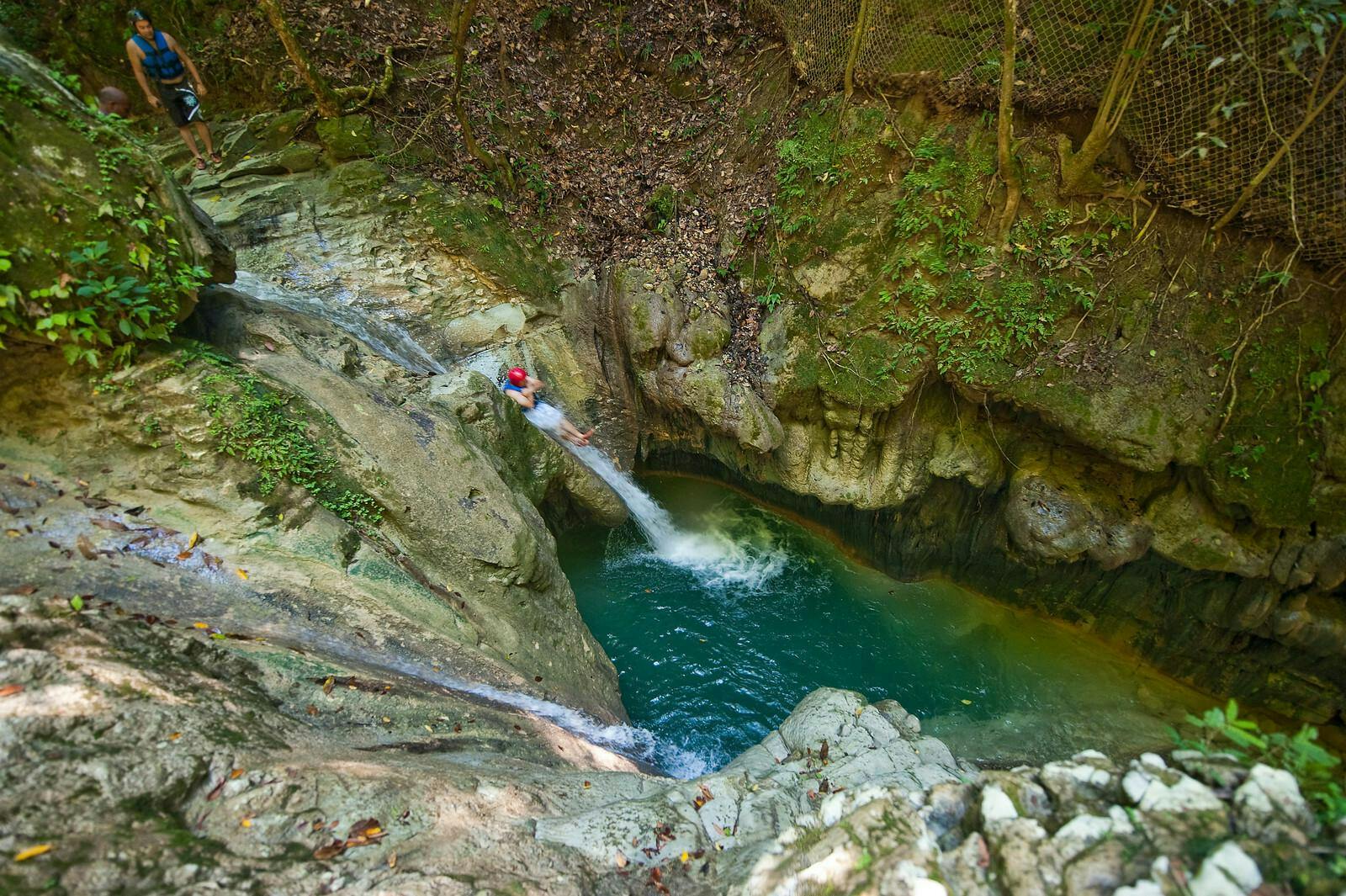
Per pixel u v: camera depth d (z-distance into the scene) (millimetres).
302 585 5379
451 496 6348
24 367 5090
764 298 9172
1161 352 7250
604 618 8930
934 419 8562
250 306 6863
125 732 3447
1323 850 2430
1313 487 6941
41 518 4875
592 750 5945
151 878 2877
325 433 5969
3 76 4863
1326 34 5680
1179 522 7516
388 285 8859
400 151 9391
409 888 3111
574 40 10758
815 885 2982
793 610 9141
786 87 9469
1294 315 6965
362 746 4332
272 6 8016
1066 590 8477
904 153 8141
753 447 8914
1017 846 2773
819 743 6336
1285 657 7602
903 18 7875
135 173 5414
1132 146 7082
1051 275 7504
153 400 5359
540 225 9867
